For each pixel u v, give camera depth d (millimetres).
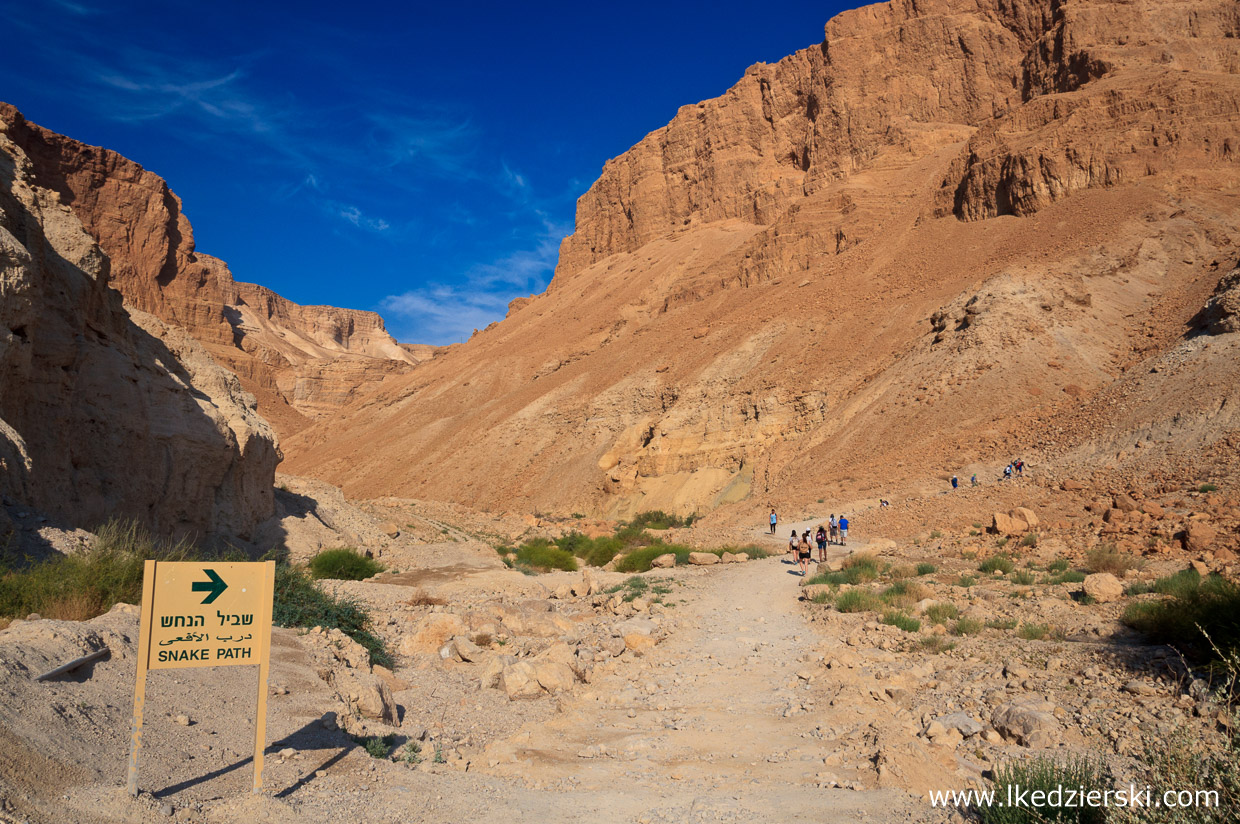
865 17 112625
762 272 88562
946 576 19406
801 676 10281
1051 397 45500
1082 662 9695
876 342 62188
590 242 154125
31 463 14305
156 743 5523
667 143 138500
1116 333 51094
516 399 94062
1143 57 79062
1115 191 64688
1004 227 68938
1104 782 5578
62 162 145000
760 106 128625
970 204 73750
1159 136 65750
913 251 73500
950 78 104625
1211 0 84812
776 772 6707
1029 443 39656
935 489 38188
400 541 31281
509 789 6215
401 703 8977
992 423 44594
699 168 132750
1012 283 54844
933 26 106625
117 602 8641
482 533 41844
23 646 5832
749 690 9859
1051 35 88438
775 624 14672
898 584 17203
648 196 138375
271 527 24750
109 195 151125
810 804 5871
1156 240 58281
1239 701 6934
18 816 3959
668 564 25328
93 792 4551
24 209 17125
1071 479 30781
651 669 11156
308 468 102938
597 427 76875
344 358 187500
